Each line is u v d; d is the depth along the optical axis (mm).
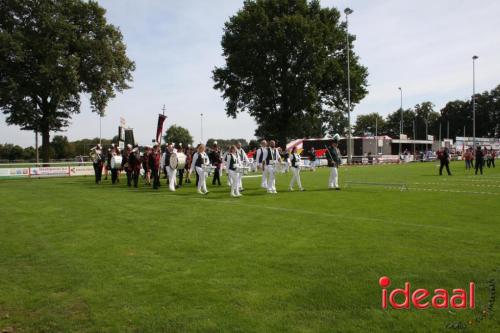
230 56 47688
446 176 25781
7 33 36938
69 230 8961
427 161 62125
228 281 5426
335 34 47562
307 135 67312
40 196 16062
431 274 5570
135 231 8766
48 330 4125
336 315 4332
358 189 17797
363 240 7602
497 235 7918
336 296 4844
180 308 4570
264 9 46844
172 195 16188
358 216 10375
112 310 4562
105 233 8602
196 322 4203
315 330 3984
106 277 5699
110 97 45188
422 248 6938
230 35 49312
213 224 9492
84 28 42656
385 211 11164
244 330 4008
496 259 6227
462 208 11586
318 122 55250
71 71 38688
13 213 11469
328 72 46500
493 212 10820
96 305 4711
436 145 76938
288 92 47438
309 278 5492
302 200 13945
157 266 6172
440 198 14023
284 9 47812
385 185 17453
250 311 4453
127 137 29297
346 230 8570
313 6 48625
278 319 4242
